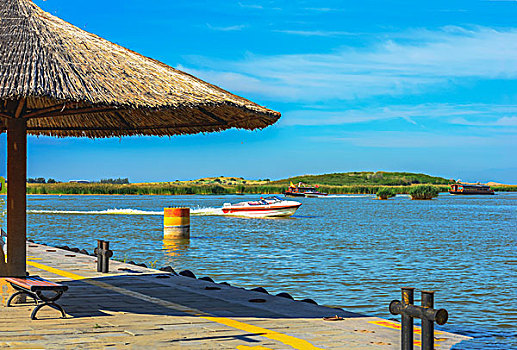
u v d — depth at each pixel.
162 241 31.27
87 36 9.34
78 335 7.27
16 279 8.65
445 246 29.11
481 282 17.36
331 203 112.56
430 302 5.52
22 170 9.04
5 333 7.31
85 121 11.62
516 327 11.51
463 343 9.94
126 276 12.37
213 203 116.56
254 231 39.25
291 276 18.16
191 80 9.27
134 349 6.69
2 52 7.82
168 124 11.13
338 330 7.77
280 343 7.06
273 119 9.20
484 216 63.75
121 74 8.42
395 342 7.16
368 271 19.48
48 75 7.66
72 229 40.34
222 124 10.59
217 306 9.27
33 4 9.35
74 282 11.53
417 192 140.12
